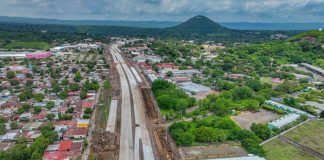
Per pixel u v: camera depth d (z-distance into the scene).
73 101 170.75
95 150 113.31
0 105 159.00
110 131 132.00
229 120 138.75
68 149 108.81
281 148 115.81
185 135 118.06
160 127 138.38
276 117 152.12
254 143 113.25
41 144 106.88
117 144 119.38
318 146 118.19
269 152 111.88
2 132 121.81
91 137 124.81
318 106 170.75
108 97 184.38
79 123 135.12
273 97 188.12
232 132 124.69
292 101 171.12
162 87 191.38
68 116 142.38
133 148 116.12
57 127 129.25
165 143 120.62
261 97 175.00
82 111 152.75
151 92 198.62
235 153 109.19
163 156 109.62
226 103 159.62
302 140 123.69
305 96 187.25
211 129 123.00
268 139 124.19
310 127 138.88
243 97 177.00
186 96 173.88
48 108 156.12
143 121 145.75
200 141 120.44
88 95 182.50
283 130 132.88
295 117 148.00
